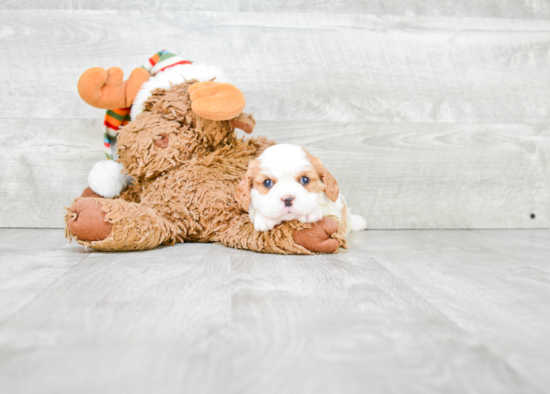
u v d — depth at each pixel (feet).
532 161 5.13
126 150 3.64
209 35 4.70
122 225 3.15
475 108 5.03
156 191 3.63
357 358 1.59
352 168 4.90
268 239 3.26
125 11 4.61
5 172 4.61
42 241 3.81
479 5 5.00
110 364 1.52
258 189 3.20
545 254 3.48
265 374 1.46
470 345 1.71
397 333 1.81
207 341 1.71
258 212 3.30
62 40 4.58
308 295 2.29
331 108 4.85
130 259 3.06
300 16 4.78
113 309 2.04
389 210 4.97
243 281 2.52
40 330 1.79
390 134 4.92
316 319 1.95
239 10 4.72
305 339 1.74
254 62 4.75
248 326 1.86
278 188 3.13
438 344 1.71
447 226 5.04
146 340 1.71
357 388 1.39
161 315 1.97
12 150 4.60
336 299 2.23
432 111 4.97
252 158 3.82
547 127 5.12
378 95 4.90
